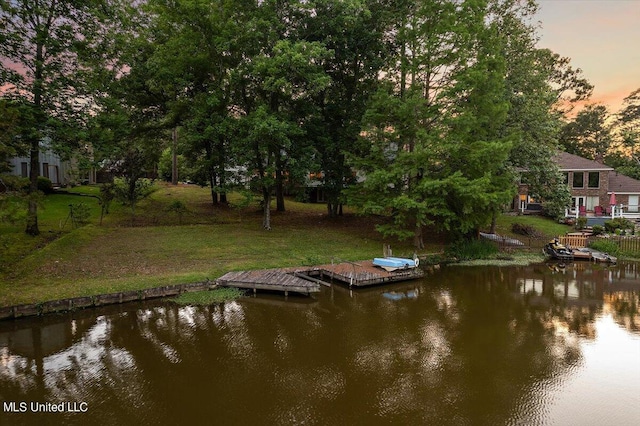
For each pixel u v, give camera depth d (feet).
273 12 67.26
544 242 79.87
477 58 61.31
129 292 42.70
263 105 66.03
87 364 28.48
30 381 25.99
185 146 85.51
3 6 48.14
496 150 57.88
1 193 37.19
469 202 60.08
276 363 28.84
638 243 70.79
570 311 41.50
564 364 29.04
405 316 39.68
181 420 21.75
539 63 87.25
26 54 52.49
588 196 111.96
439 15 61.31
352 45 73.15
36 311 37.99
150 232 67.00
